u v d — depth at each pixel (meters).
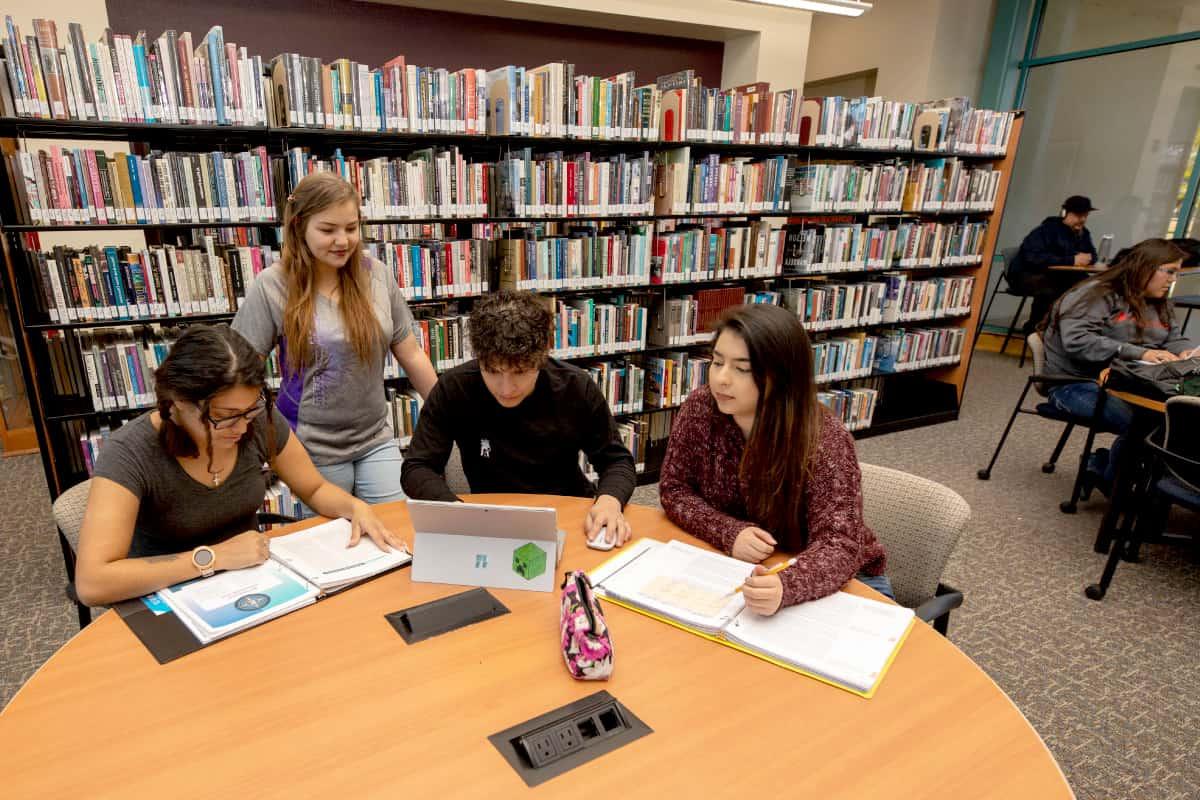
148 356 2.54
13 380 3.66
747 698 1.02
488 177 2.96
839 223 4.17
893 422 4.55
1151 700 2.08
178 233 2.84
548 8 4.54
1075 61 6.28
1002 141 4.50
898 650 1.14
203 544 1.47
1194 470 2.28
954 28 6.29
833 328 4.12
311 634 1.15
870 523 1.71
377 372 1.99
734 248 3.66
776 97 3.56
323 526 1.51
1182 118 5.72
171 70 2.29
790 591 1.21
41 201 2.23
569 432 1.76
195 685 1.02
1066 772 1.81
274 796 0.83
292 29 4.11
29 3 3.23
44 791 0.83
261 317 1.85
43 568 2.64
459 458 1.92
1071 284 5.63
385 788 0.85
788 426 1.39
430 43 4.55
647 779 0.87
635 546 1.46
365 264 1.94
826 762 0.90
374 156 2.96
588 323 3.31
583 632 1.04
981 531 3.18
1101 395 3.11
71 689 1.01
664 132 3.33
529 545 1.31
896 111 4.02
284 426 1.56
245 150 2.69
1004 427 4.70
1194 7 5.52
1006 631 2.42
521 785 0.85
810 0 4.39
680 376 3.66
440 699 1.00
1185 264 5.24
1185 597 2.65
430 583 1.31
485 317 1.43
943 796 0.85
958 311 4.70
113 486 1.26
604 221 3.59
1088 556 2.96
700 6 5.00
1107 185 6.26
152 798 0.82
